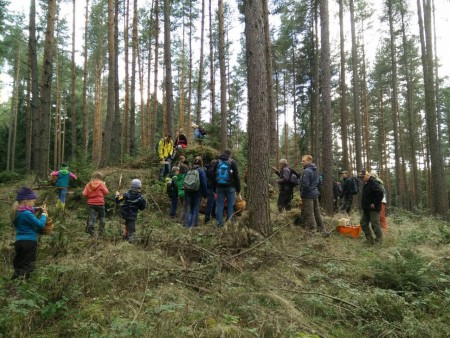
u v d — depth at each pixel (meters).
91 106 35.25
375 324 3.71
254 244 5.80
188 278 4.62
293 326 3.49
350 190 13.05
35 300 3.70
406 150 32.19
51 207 9.02
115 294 4.10
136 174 11.83
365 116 26.61
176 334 3.22
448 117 34.59
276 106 29.50
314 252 6.04
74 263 4.60
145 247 5.64
